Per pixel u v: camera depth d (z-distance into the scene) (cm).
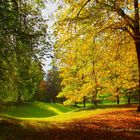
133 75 3362
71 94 3300
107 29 2752
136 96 5322
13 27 1836
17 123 2236
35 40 1962
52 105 9531
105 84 3167
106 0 2727
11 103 2150
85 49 2762
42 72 2050
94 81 3027
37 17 2000
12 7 1878
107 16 2764
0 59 1902
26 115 7362
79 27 2714
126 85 3322
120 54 2995
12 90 2053
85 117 3169
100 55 2856
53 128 2189
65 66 2809
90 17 2688
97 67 2944
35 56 1992
